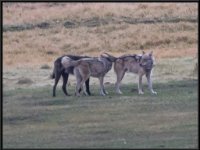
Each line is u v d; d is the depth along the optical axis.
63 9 120.81
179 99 67.12
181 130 54.34
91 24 114.94
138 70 71.25
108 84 77.00
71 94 71.38
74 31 111.19
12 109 63.66
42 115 61.44
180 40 104.94
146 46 104.00
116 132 54.06
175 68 82.94
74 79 79.62
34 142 51.03
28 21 114.75
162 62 87.69
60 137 52.75
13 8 119.56
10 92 71.69
